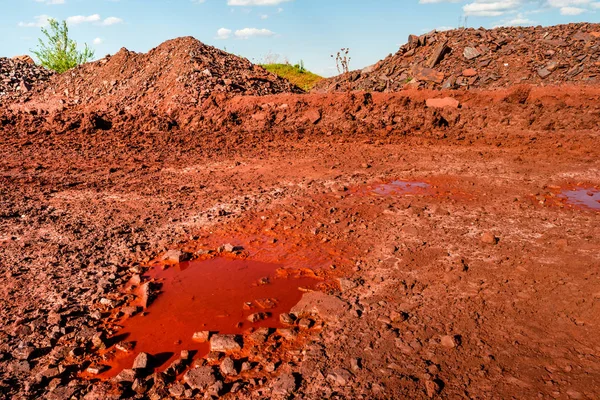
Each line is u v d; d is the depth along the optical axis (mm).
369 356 3254
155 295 4297
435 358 3201
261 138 12875
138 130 14469
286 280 4539
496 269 4500
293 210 6543
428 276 4426
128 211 6613
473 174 8383
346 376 3039
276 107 14695
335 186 7711
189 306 4109
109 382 3086
